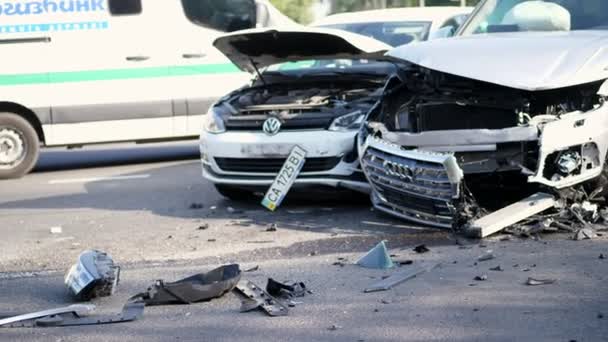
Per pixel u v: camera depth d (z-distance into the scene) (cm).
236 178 1389
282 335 817
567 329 797
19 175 1883
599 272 947
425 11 1661
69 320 881
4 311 932
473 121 1189
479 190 1202
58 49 1862
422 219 1180
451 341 784
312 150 1329
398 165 1169
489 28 1349
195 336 825
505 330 803
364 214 1307
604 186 1156
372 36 1598
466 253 1048
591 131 1128
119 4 1869
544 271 960
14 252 1226
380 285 940
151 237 1262
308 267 1036
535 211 1120
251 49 1430
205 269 1054
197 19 1902
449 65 1164
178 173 1819
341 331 820
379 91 1377
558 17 1305
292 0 3155
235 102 1424
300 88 1434
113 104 1872
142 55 1877
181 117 1897
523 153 1129
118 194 1628
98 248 1217
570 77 1112
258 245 1170
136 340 823
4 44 1853
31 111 1866
